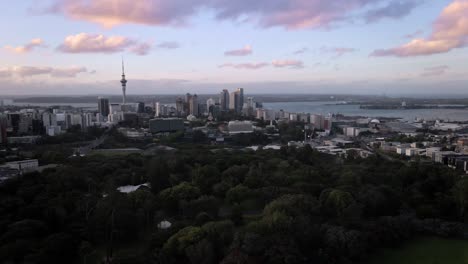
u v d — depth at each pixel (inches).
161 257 4869.6
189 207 6407.5
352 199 6589.6
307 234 5285.4
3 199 6525.6
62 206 6250.0
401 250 5782.5
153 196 6904.5
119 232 5723.4
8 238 5157.5
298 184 7632.9
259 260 4714.6
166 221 6259.8
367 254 5570.9
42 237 5477.4
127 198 6628.9
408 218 6491.1
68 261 5201.8
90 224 5718.5
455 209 7057.1
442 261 5428.2
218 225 5374.0
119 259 4837.6
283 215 5452.8
